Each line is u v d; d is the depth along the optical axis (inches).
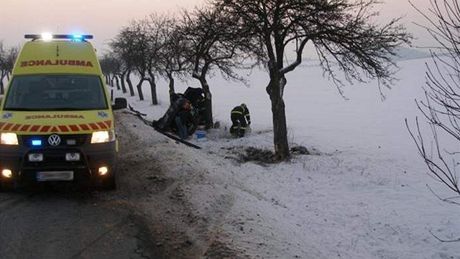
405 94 2137.1
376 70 606.5
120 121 820.0
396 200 443.2
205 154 609.9
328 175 538.3
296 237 285.6
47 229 273.7
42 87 367.9
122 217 298.0
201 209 310.8
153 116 1254.3
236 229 275.0
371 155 700.0
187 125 855.1
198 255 241.6
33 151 316.2
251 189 422.3
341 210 399.9
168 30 1656.0
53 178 320.5
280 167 568.7
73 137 322.0
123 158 480.1
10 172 320.2
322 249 280.8
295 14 599.2
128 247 250.2
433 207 420.2
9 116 335.3
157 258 237.5
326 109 1625.2
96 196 343.0
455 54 220.2
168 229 278.4
